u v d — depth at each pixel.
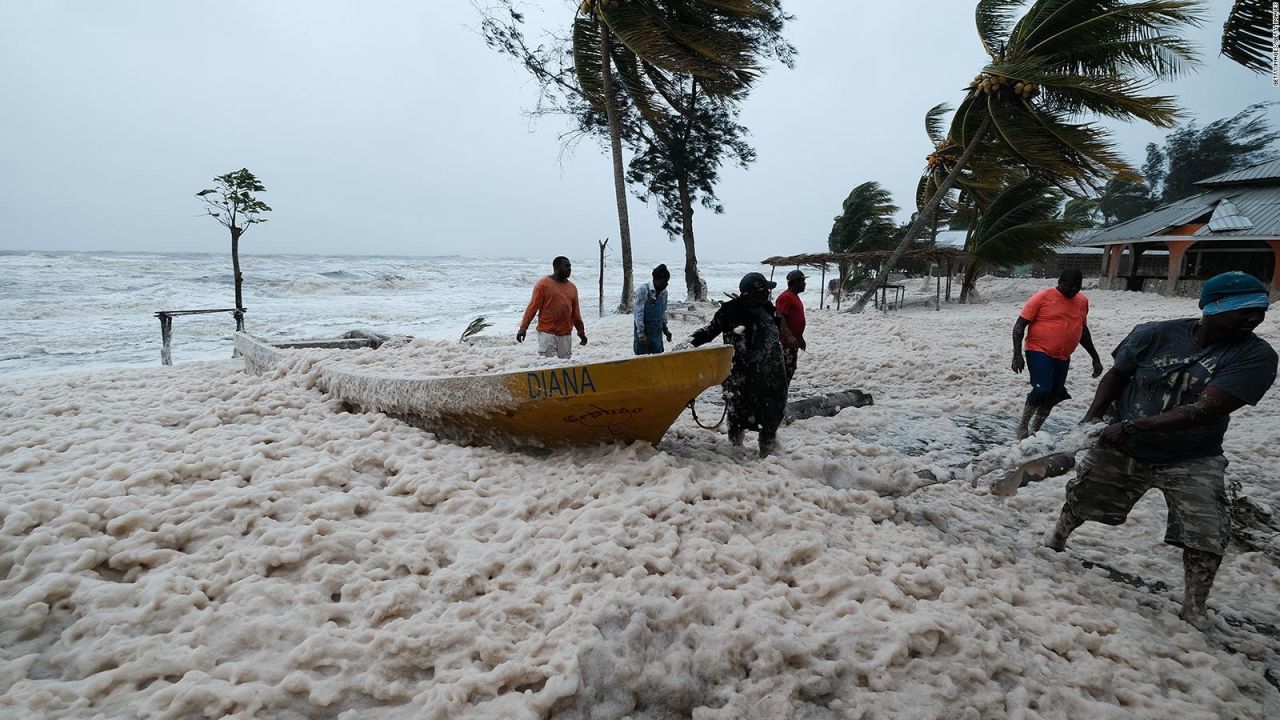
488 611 2.98
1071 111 18.34
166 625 2.84
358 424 5.26
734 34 19.98
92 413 5.46
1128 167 17.89
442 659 2.71
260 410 5.54
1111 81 16.75
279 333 17.09
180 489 3.90
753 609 3.02
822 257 24.08
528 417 4.64
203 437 4.80
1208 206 26.78
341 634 2.82
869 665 2.82
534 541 3.55
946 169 24.25
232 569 3.20
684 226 28.19
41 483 3.80
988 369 10.71
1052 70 18.73
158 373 8.00
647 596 3.01
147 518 3.47
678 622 2.95
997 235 22.78
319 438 4.88
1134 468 3.72
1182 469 3.56
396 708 2.52
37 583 2.95
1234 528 4.72
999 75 18.33
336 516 3.73
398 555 3.38
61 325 17.69
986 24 20.53
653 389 4.35
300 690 2.52
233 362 9.30
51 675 2.59
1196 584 3.55
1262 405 8.38
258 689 2.47
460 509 4.00
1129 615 3.55
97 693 2.45
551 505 3.96
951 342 13.64
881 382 10.41
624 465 4.38
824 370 11.09
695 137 26.77
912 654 2.97
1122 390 3.85
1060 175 19.73
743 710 2.59
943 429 7.49
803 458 5.00
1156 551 4.55
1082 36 17.70
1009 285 32.97
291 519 3.71
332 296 33.69
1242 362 3.25
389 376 5.43
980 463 4.43
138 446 4.43
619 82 21.89
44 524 3.37
